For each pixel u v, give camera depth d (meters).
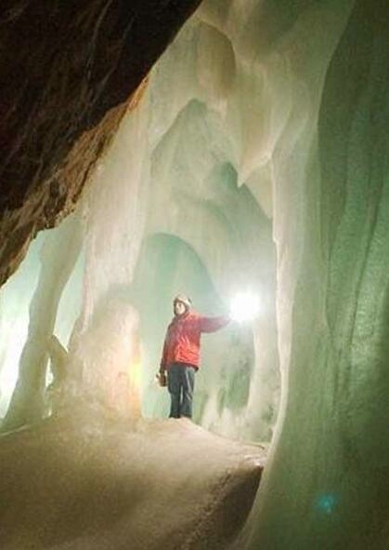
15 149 3.61
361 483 3.82
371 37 4.88
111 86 4.22
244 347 11.01
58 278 9.15
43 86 3.56
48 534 5.84
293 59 6.35
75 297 13.07
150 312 12.37
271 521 4.47
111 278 8.43
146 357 12.07
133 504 5.92
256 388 9.56
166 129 9.30
